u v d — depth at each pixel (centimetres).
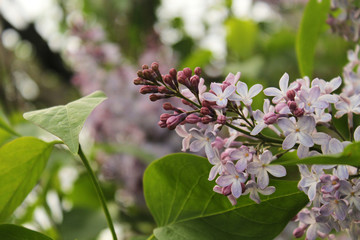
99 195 48
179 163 47
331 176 41
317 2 55
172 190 48
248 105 43
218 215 47
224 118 42
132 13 103
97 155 83
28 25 103
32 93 109
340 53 75
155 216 48
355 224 42
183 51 104
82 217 69
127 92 83
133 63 101
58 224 74
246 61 94
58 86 111
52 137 79
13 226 46
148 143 81
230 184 42
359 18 53
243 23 95
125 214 84
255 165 42
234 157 42
